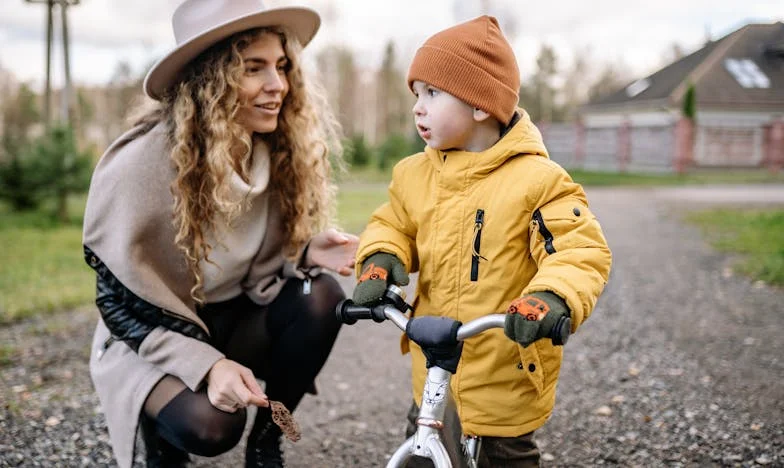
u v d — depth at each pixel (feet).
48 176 34.30
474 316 6.26
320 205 7.86
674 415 9.72
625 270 20.30
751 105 75.61
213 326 7.51
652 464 8.32
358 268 6.48
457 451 5.46
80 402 10.27
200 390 6.44
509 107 6.28
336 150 8.26
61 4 49.70
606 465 8.35
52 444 8.85
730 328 13.98
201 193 6.75
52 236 28.63
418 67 6.30
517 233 6.09
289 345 7.46
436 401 5.13
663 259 21.93
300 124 7.54
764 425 9.22
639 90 92.58
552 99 145.59
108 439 9.00
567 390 10.85
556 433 9.30
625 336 13.66
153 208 6.61
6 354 12.50
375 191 49.26
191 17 6.86
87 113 136.77
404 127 154.92
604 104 97.19
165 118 6.91
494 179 6.23
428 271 6.48
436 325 5.02
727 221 30.53
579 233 5.65
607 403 10.27
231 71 6.61
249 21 6.57
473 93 6.11
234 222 7.13
